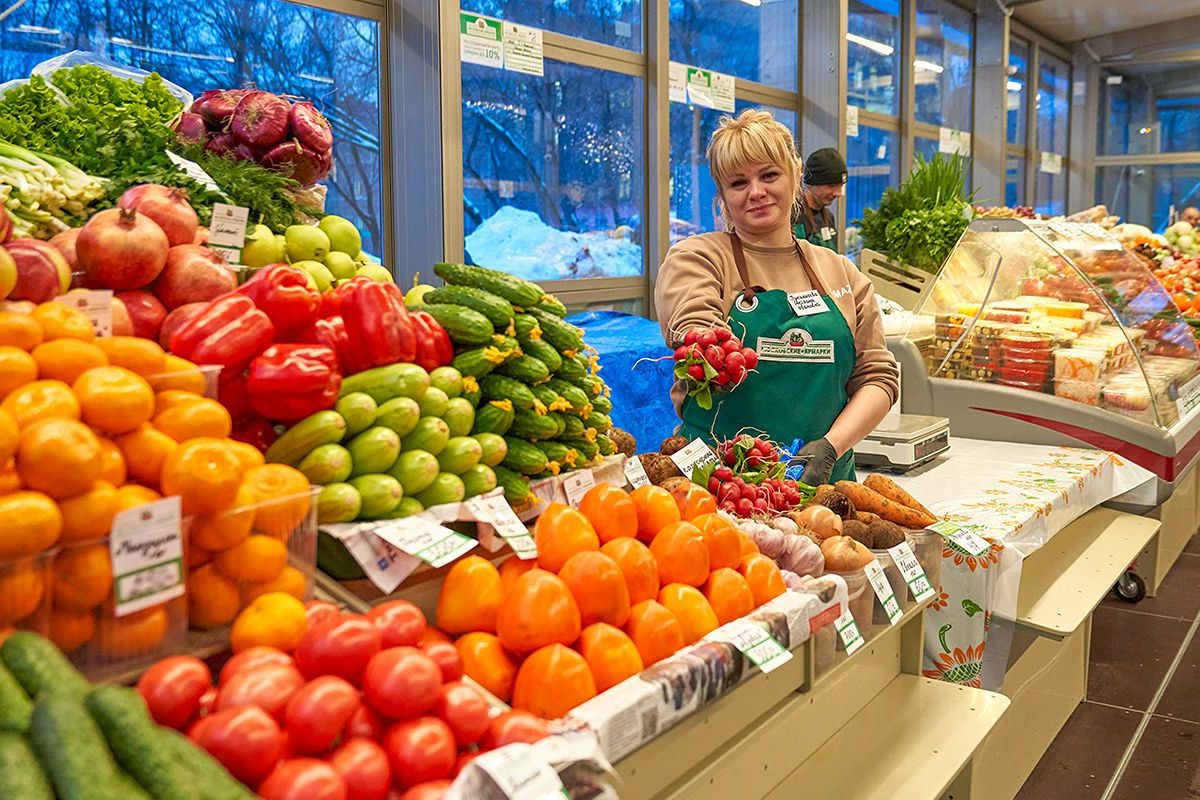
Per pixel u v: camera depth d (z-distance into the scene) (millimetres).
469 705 1116
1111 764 3133
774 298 2625
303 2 3678
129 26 3279
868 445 3473
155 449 1149
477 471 1587
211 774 923
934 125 8250
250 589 1207
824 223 4949
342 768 1015
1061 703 3346
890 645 2131
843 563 1887
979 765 2652
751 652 1496
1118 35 10289
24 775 849
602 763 1153
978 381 4129
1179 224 6742
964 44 8711
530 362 1700
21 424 1052
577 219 4930
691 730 1477
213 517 1162
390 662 1086
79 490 1057
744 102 6113
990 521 2748
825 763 1862
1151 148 10930
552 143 4719
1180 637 4113
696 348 2270
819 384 2625
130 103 2195
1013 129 9758
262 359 1385
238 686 1056
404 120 4008
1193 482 5246
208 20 3463
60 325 1176
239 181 1951
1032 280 4219
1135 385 3885
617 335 4504
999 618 2613
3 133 1930
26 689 953
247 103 2162
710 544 1638
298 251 1876
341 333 1502
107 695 935
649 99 5215
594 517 1579
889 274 5551
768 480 2111
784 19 6434
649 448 4332
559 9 4684
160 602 1115
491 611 1402
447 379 1577
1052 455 3752
